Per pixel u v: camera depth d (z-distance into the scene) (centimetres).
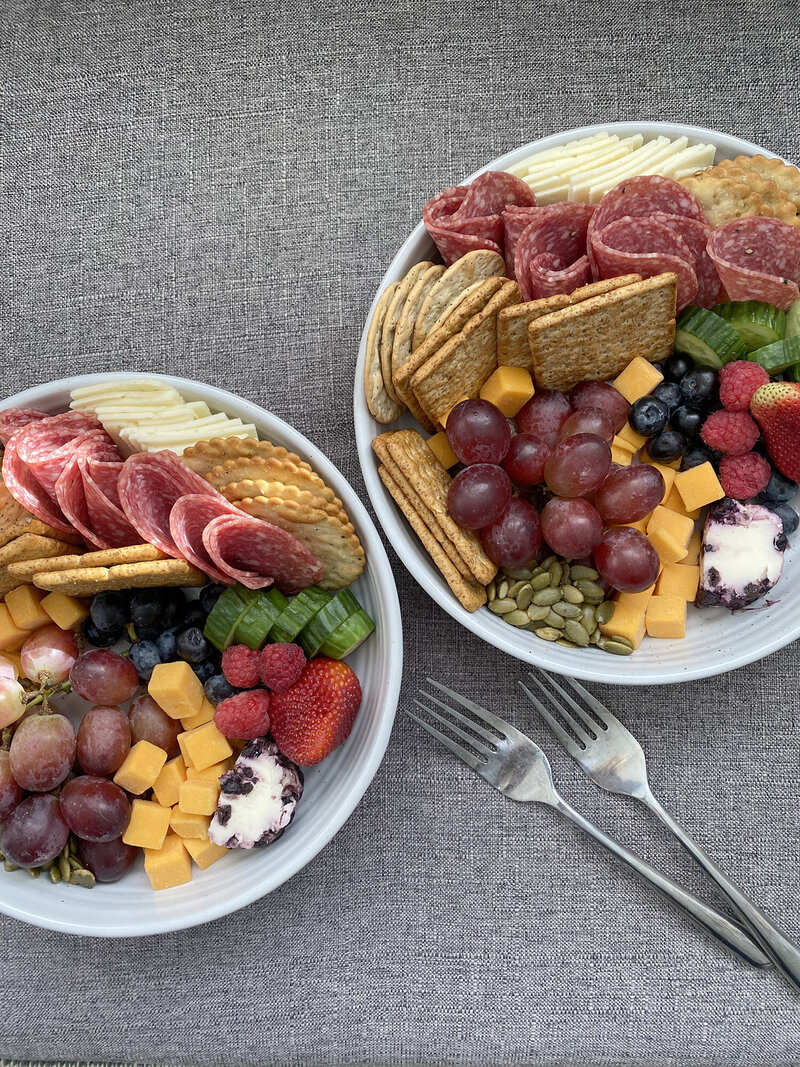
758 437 53
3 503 53
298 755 53
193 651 53
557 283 52
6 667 55
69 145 63
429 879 59
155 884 54
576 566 54
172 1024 59
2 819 53
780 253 52
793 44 61
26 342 62
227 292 62
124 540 54
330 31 63
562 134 55
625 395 54
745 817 58
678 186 51
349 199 62
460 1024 58
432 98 62
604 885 58
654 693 59
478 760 58
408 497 53
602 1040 58
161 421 54
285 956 59
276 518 52
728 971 58
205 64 63
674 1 61
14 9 64
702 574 54
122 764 54
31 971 59
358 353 58
